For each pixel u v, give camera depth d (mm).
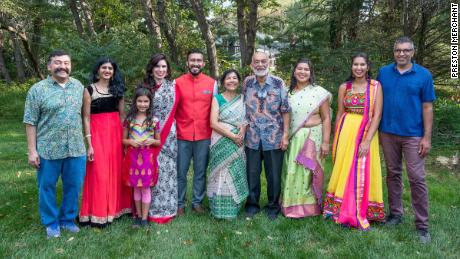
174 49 10117
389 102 3707
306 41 8758
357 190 3816
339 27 8594
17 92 16359
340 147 3930
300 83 4066
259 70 3857
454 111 7152
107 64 3648
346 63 7789
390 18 8195
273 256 3314
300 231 3779
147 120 3764
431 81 3545
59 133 3432
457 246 3512
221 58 11961
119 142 3830
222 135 3957
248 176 4172
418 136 3617
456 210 4336
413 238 3633
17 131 9898
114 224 3881
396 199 3965
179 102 4051
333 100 7551
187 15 12148
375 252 3375
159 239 3600
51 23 15430
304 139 3988
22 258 3213
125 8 14430
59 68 3352
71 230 3721
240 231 3811
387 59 7930
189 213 4238
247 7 10391
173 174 3994
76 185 3637
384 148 3854
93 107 3695
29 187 5027
